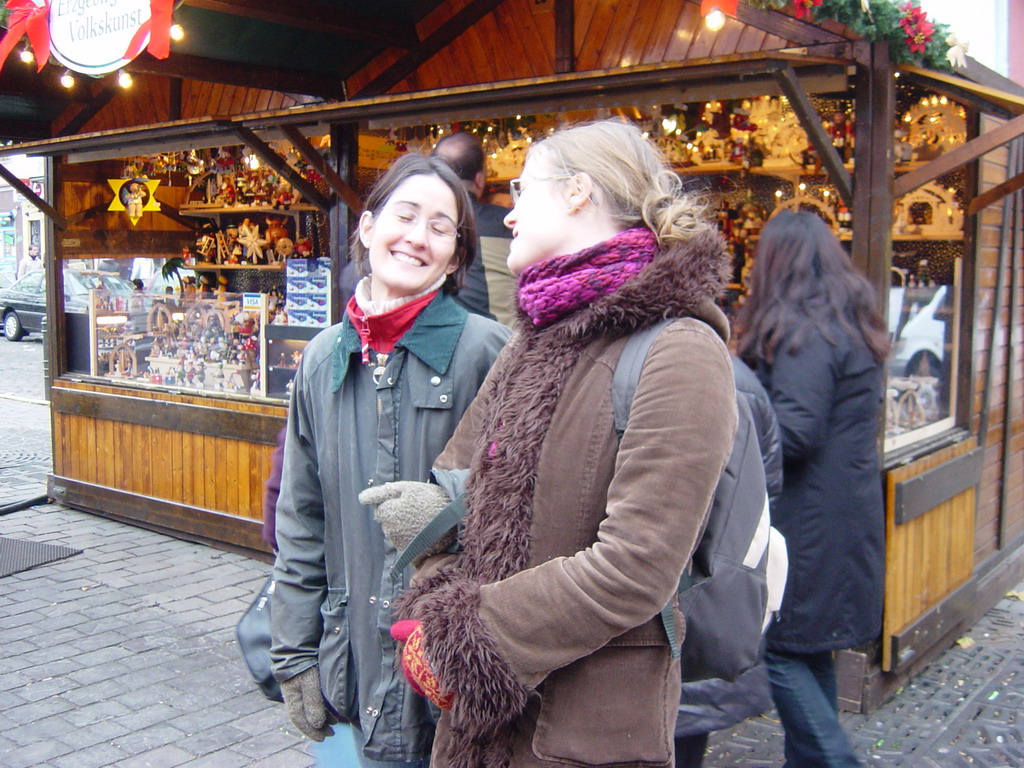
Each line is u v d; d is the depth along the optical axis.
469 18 4.48
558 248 1.51
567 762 1.41
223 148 6.08
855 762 2.81
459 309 2.10
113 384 6.38
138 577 5.30
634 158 1.51
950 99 4.26
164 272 6.62
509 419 1.49
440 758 1.62
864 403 2.93
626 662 1.42
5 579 5.24
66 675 4.04
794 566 2.94
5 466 8.22
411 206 2.00
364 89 4.88
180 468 5.96
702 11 2.72
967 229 4.48
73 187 6.63
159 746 3.46
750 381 2.41
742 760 3.44
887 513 3.76
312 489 2.15
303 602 2.12
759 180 4.94
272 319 5.61
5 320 19.08
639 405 1.36
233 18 4.13
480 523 1.50
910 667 4.12
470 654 1.37
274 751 3.44
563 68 4.20
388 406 2.02
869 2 3.10
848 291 2.90
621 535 1.32
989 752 3.54
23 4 3.88
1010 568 5.24
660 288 1.40
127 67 4.27
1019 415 5.30
